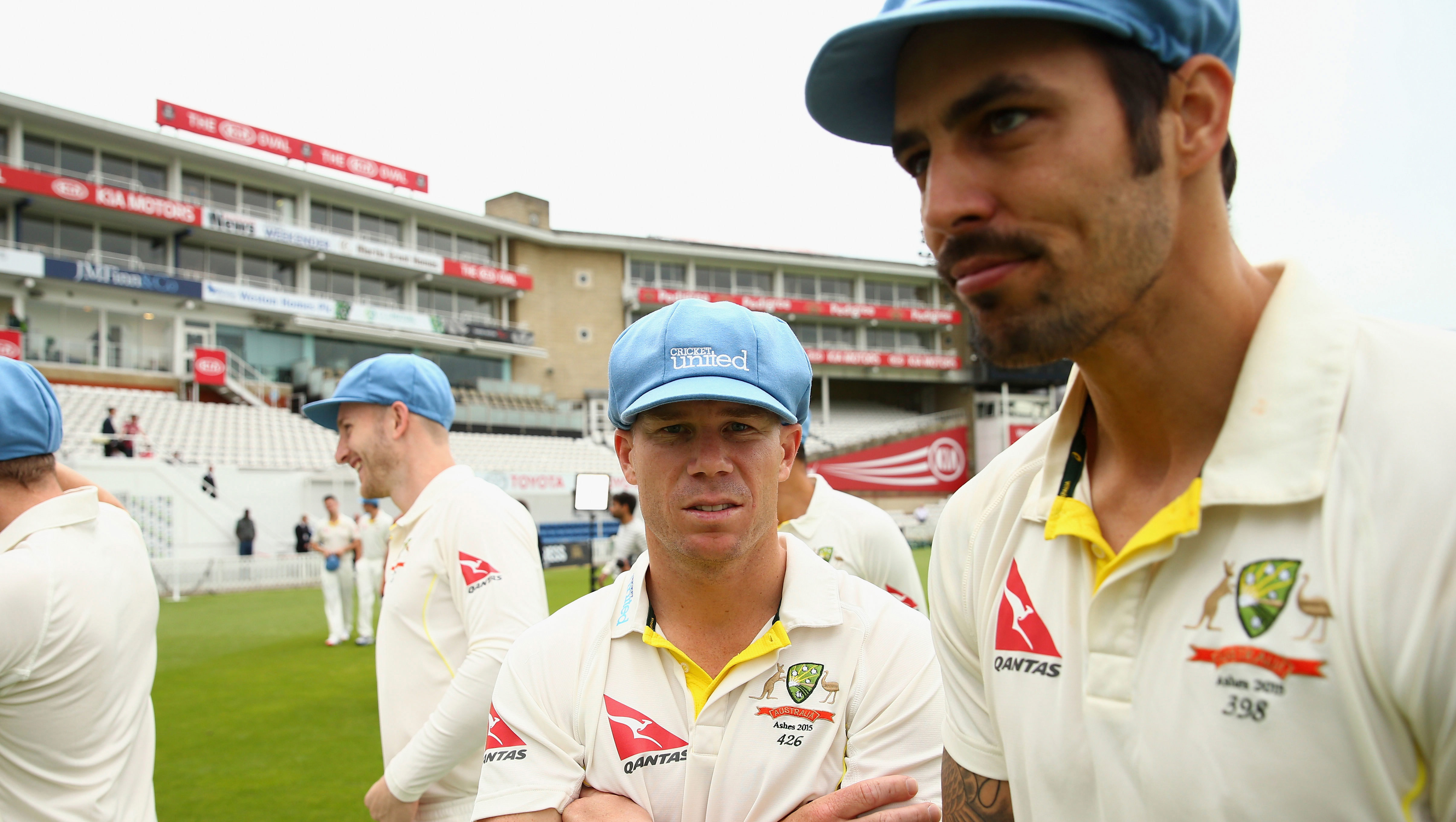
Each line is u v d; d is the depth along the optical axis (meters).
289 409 28.06
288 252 28.97
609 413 1.36
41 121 24.89
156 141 26.39
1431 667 0.65
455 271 32.09
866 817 1.13
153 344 26.84
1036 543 0.96
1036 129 0.72
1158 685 0.77
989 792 1.05
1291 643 0.70
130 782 1.86
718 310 1.27
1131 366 0.80
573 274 36.66
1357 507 0.69
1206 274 0.78
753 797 1.21
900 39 0.81
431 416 2.33
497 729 1.35
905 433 35.19
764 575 1.31
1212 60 0.75
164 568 14.45
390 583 2.25
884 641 1.33
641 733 1.26
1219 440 0.77
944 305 43.28
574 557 19.11
